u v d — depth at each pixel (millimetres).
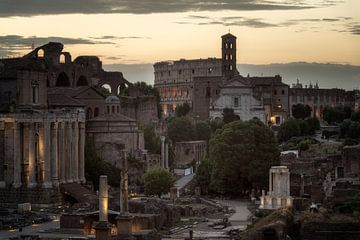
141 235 149125
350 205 148750
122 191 141875
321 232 135250
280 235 135750
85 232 169500
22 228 178625
